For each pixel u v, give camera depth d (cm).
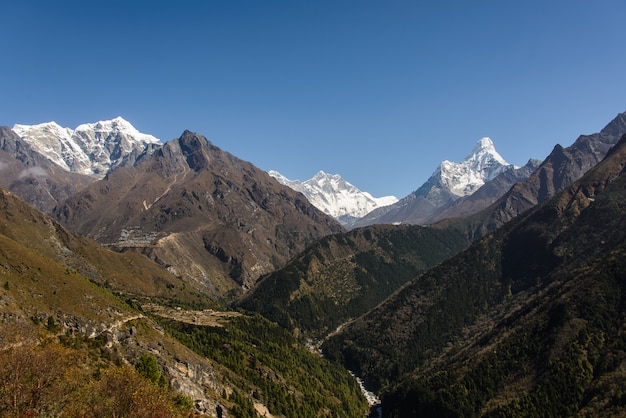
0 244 14825
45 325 12612
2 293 12381
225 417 15100
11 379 7925
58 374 8638
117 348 13888
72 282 15612
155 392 9306
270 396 19038
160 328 17712
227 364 19975
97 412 8344
